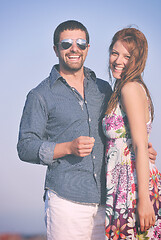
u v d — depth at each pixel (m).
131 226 2.75
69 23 3.23
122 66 3.00
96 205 3.00
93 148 3.03
